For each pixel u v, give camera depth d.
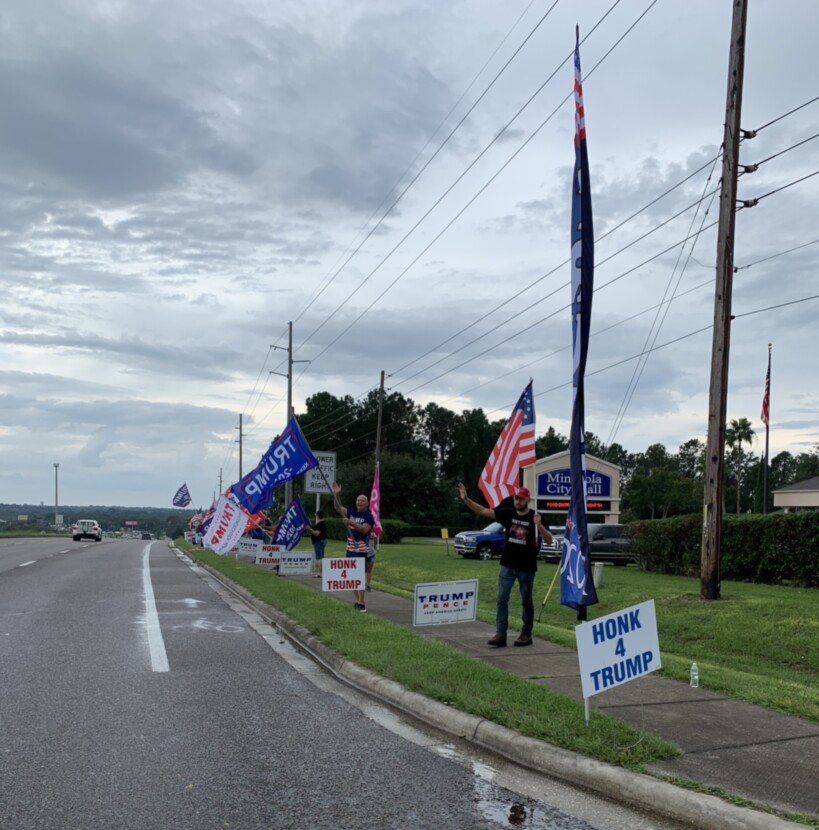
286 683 8.50
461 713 6.75
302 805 4.98
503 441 12.22
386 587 18.14
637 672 6.36
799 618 11.95
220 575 22.02
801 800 4.77
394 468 68.69
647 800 4.99
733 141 14.73
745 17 14.74
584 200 8.52
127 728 6.64
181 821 4.69
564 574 8.05
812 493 51.22
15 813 4.79
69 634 11.38
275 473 23.12
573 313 8.41
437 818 4.80
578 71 8.68
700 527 20.88
